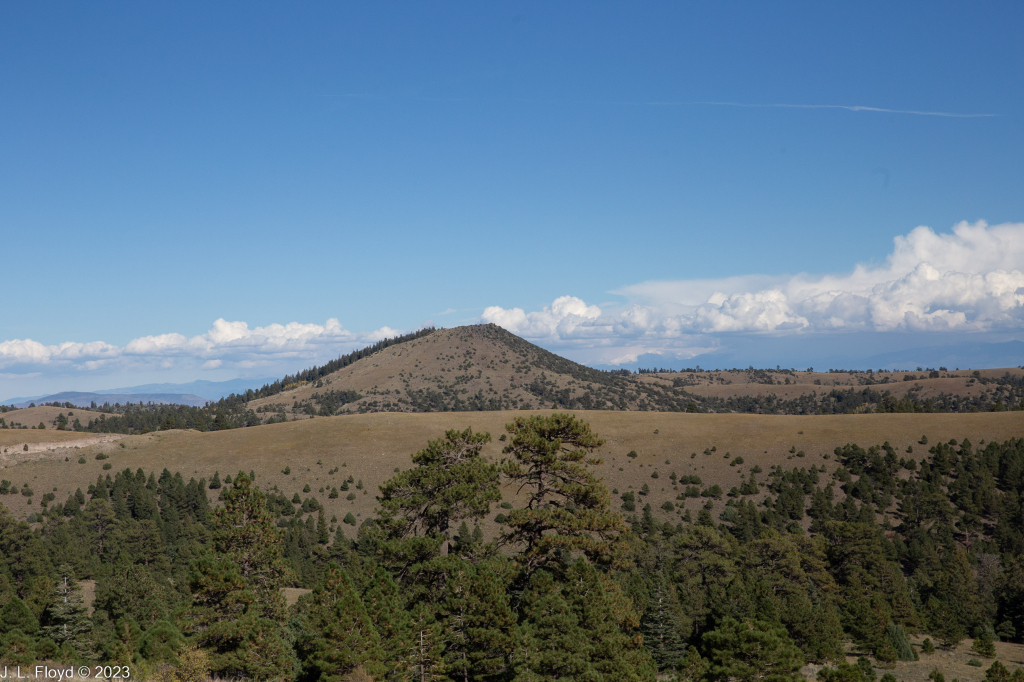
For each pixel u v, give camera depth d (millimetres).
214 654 37531
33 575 72438
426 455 41750
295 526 99125
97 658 46969
